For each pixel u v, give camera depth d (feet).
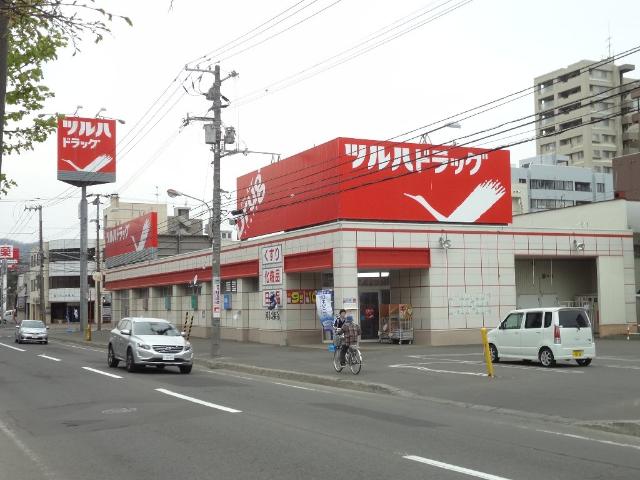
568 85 360.48
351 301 98.17
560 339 67.21
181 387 55.47
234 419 37.88
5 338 167.63
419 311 106.32
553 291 123.34
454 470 25.30
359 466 26.09
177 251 201.87
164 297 172.65
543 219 148.05
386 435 32.76
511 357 73.05
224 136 91.35
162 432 33.96
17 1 22.24
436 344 103.30
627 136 355.77
